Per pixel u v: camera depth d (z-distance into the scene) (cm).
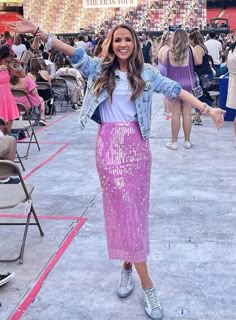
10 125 696
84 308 321
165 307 320
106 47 302
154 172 607
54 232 437
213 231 434
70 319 309
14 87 859
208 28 2733
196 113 871
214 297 331
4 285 349
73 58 303
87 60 304
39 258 389
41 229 430
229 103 738
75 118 990
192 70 679
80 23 2922
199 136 795
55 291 342
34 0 2848
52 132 858
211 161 654
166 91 309
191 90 680
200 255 390
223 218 463
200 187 551
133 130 302
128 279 337
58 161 671
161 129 852
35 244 414
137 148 302
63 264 379
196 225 448
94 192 543
